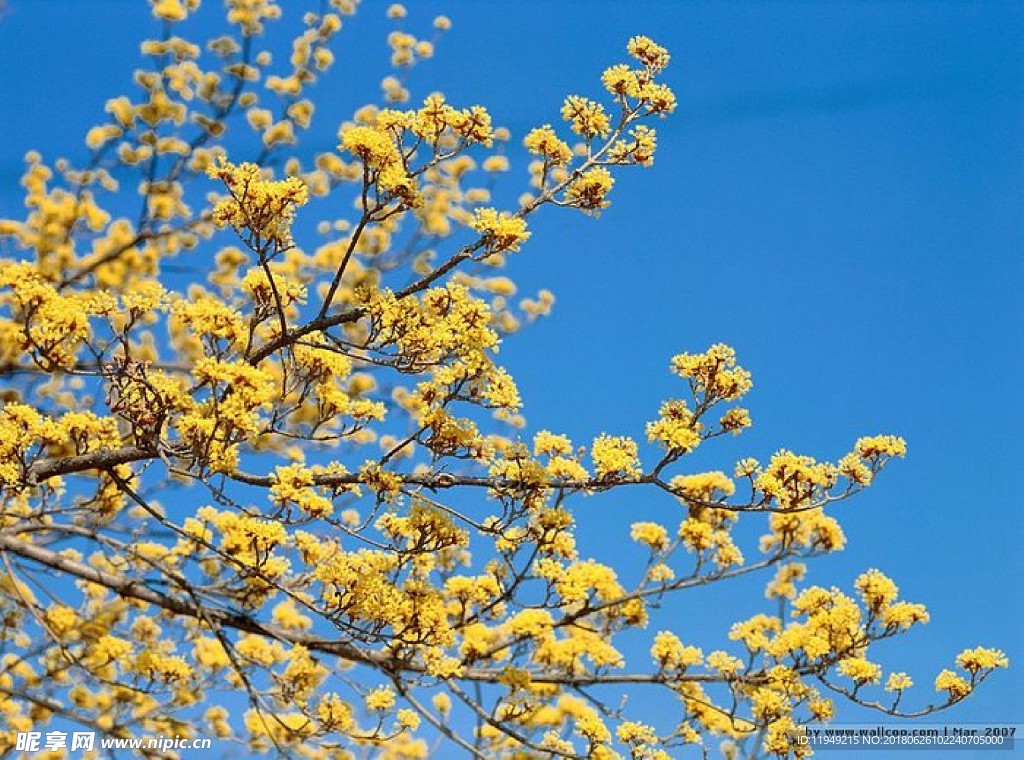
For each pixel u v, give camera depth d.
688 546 5.61
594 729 5.16
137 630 6.66
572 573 4.90
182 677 6.01
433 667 4.88
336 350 4.61
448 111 4.37
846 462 4.61
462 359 4.52
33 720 6.39
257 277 4.56
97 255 7.12
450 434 4.61
